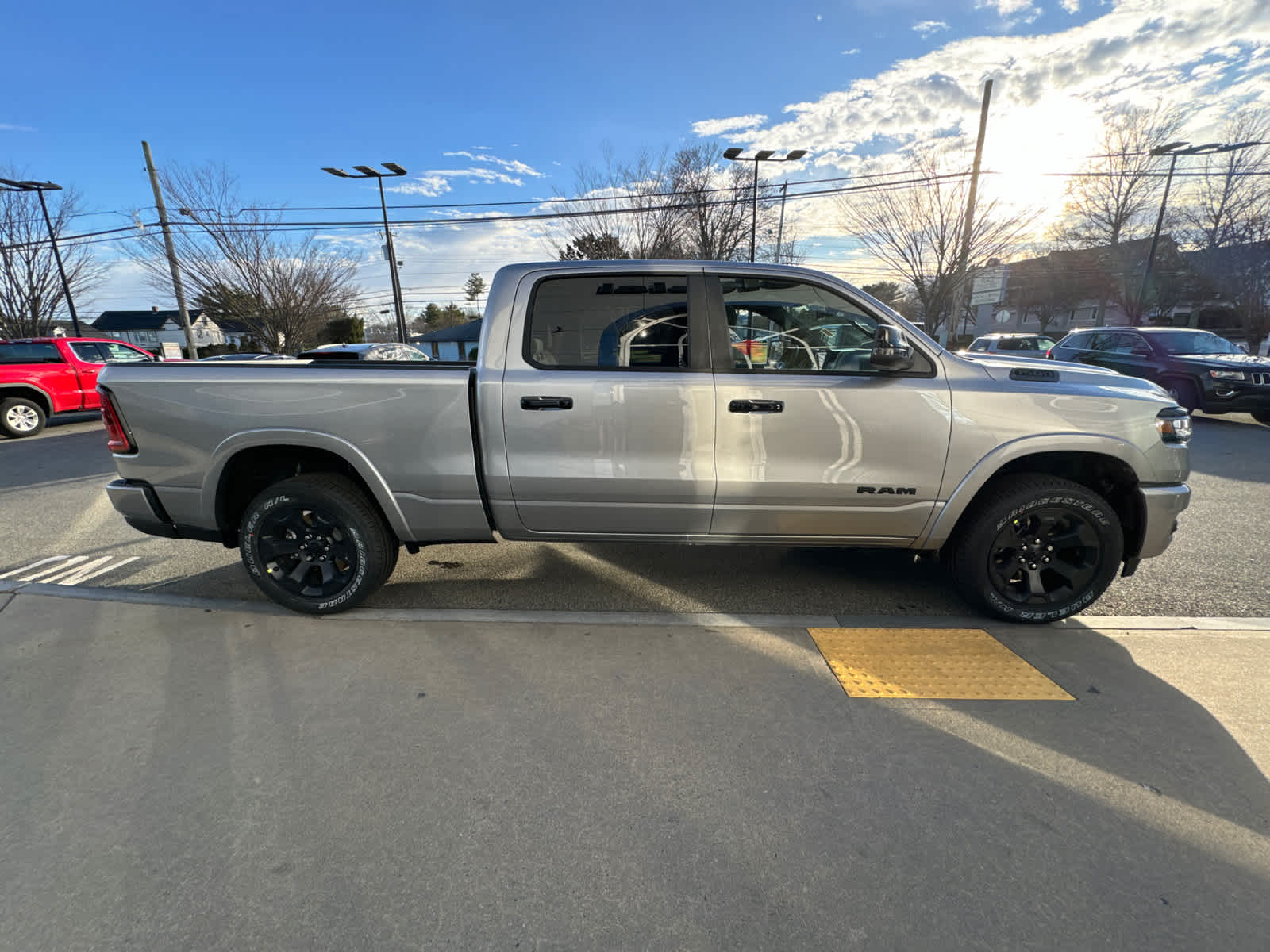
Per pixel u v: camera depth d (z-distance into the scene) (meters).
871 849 1.72
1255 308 23.58
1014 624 3.08
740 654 2.78
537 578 3.74
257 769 2.04
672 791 1.94
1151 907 1.55
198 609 3.25
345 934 1.48
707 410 2.88
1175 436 2.92
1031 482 2.93
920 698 2.45
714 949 1.45
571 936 1.48
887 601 3.39
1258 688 2.51
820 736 2.21
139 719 2.31
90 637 2.94
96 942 1.46
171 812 1.85
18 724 2.28
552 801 1.90
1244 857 1.69
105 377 3.05
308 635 2.96
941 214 16.89
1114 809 1.86
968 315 26.23
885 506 2.96
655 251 18.88
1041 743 2.17
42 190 20.56
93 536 4.68
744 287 2.96
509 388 2.91
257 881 1.62
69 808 1.87
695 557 4.07
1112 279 34.09
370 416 2.95
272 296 21.08
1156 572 3.81
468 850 1.72
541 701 2.43
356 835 1.77
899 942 1.46
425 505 3.04
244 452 3.12
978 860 1.69
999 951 1.44
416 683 2.55
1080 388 2.90
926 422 2.87
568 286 2.97
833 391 2.86
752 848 1.73
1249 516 4.95
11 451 8.70
